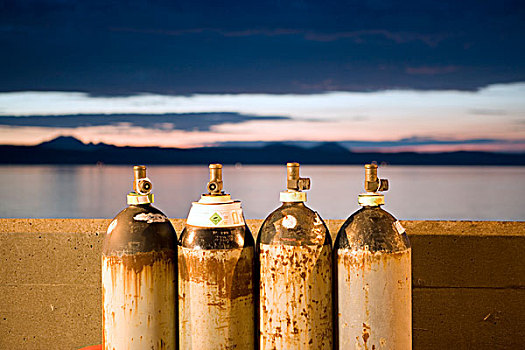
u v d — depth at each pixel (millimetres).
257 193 37688
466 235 1877
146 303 1428
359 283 1400
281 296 1405
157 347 1447
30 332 2018
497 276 1873
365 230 1411
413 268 1899
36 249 1999
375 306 1396
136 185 1489
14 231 2000
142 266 1419
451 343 1901
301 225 1414
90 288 1991
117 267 1424
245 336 1441
